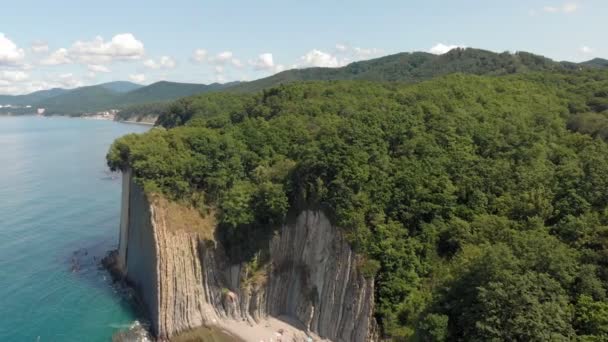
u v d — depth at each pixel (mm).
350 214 67500
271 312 75438
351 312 65500
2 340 68125
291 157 86375
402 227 66500
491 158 71875
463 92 94438
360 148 71750
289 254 76188
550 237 50969
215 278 76438
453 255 63062
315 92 116500
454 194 67750
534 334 41906
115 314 76812
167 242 74188
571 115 85375
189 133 89438
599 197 57438
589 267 46906
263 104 117500
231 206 76000
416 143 72938
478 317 46406
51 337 69500
